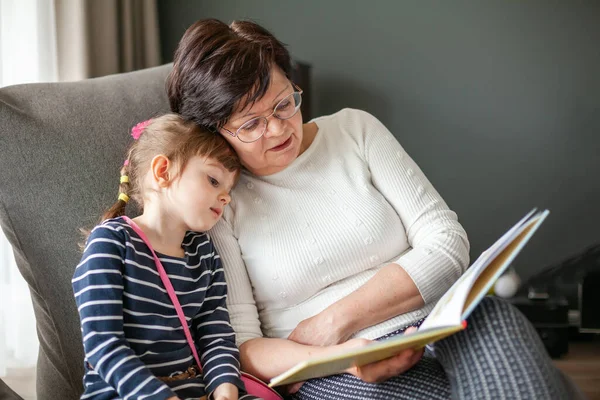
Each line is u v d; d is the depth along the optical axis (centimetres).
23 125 144
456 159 281
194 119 132
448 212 140
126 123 154
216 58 127
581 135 274
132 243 119
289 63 138
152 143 127
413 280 127
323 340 126
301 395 130
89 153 147
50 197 143
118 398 112
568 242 279
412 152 283
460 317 94
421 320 131
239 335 133
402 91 280
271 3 277
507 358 99
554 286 269
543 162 277
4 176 141
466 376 102
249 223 140
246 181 144
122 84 162
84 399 116
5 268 215
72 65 225
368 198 138
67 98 152
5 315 218
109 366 108
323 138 147
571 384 110
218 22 133
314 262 134
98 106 153
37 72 219
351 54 279
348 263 135
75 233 143
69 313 141
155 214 125
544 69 272
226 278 137
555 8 269
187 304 125
